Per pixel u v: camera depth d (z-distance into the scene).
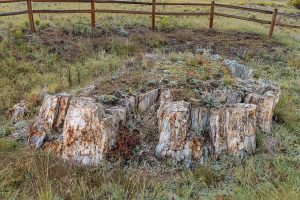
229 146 5.33
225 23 14.88
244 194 4.33
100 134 5.01
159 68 7.36
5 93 7.65
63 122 5.55
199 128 5.42
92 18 11.44
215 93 5.99
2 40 9.55
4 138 5.73
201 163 5.14
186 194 4.37
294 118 6.62
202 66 7.55
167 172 4.95
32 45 9.77
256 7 21.22
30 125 5.98
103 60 9.54
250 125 5.43
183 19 14.77
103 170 4.74
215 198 4.33
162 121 5.32
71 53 9.92
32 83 8.24
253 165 5.10
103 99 5.70
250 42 12.35
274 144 5.73
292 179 4.70
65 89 7.70
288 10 21.95
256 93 6.36
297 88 8.43
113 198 4.24
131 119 5.70
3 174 4.45
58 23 11.62
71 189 4.31
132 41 11.08
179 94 5.88
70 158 5.07
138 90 6.14
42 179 4.39
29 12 10.31
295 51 11.78
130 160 5.08
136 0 18.58
